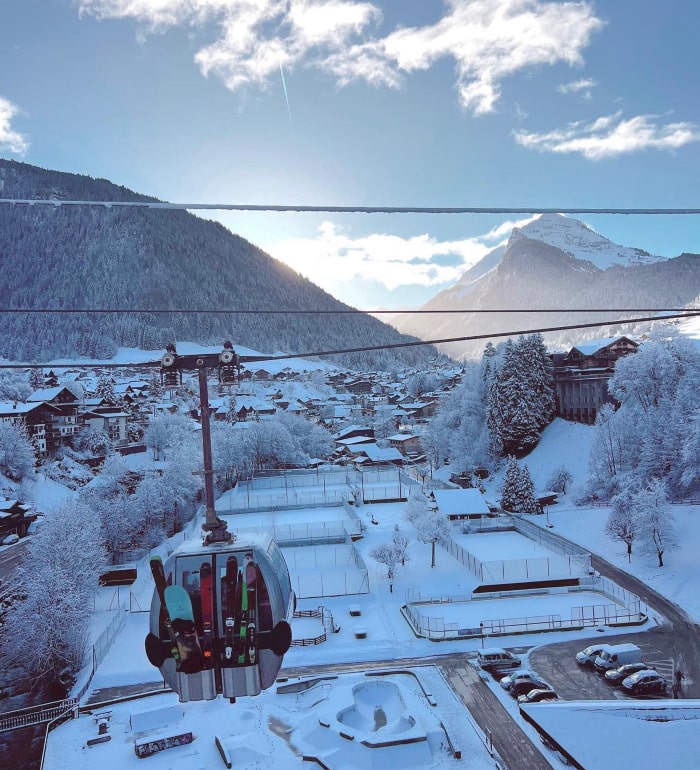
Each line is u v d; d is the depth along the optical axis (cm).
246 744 4088
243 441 14575
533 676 4900
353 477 13850
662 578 7169
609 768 2134
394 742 3894
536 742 4056
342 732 4041
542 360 14050
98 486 9762
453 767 3791
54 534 6431
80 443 16350
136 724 4384
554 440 13275
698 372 10088
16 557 8450
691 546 7712
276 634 1025
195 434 15788
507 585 7050
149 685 5219
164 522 10225
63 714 4672
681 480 8888
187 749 4109
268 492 12875
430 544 8925
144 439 17675
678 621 6097
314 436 17725
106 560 7756
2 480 11356
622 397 10994
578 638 5825
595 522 9156
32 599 5434
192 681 1012
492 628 5981
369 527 9981
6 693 5247
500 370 14300
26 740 4416
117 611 6844
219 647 1008
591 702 2539
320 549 8881
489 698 4694
